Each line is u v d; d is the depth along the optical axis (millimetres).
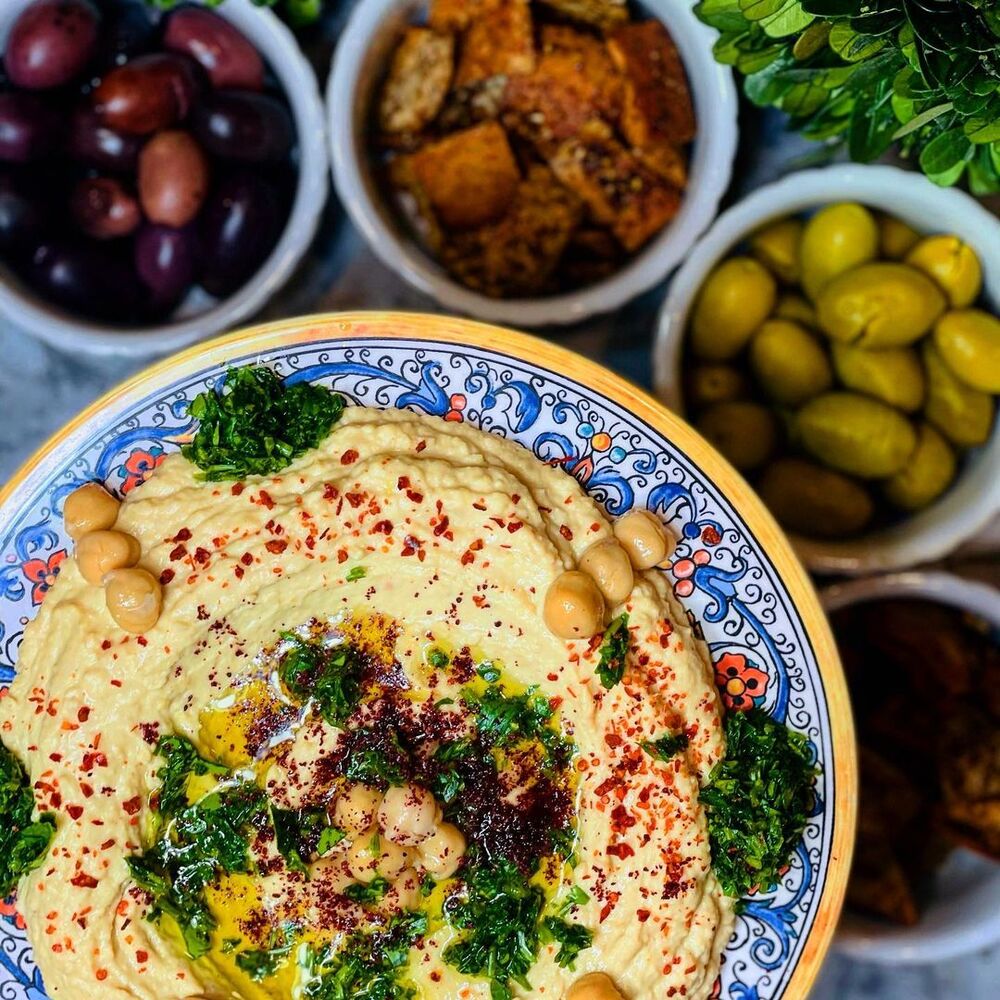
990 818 449
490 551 370
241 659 381
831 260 436
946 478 445
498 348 377
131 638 371
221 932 385
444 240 457
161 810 379
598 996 370
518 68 442
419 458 373
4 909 384
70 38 430
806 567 443
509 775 382
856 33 350
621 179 447
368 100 452
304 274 473
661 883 374
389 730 380
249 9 439
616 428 379
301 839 381
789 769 380
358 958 384
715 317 439
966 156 386
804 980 386
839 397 438
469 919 382
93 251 446
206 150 441
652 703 371
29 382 478
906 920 446
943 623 455
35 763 376
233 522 370
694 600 382
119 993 374
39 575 382
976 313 435
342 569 374
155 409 378
